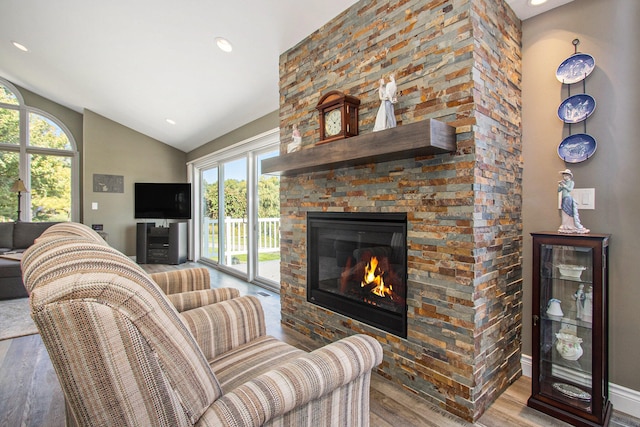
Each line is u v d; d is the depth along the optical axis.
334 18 2.34
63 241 0.80
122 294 0.65
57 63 4.13
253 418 0.79
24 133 5.51
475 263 1.60
